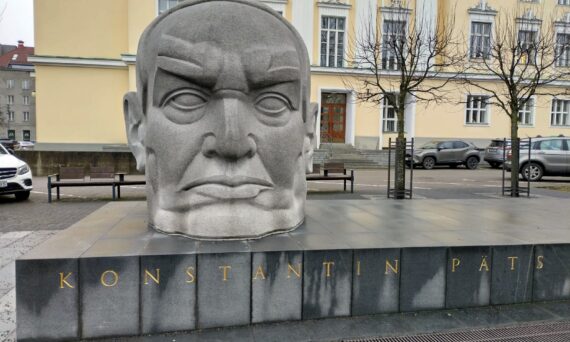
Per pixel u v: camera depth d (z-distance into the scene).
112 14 22.94
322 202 7.26
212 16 4.09
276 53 4.19
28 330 3.43
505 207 6.96
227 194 4.14
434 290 4.02
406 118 24.86
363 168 22.20
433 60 23.11
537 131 26.14
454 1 23.67
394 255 3.93
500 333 3.61
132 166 18.08
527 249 4.20
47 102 22.55
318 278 3.81
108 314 3.51
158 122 4.27
